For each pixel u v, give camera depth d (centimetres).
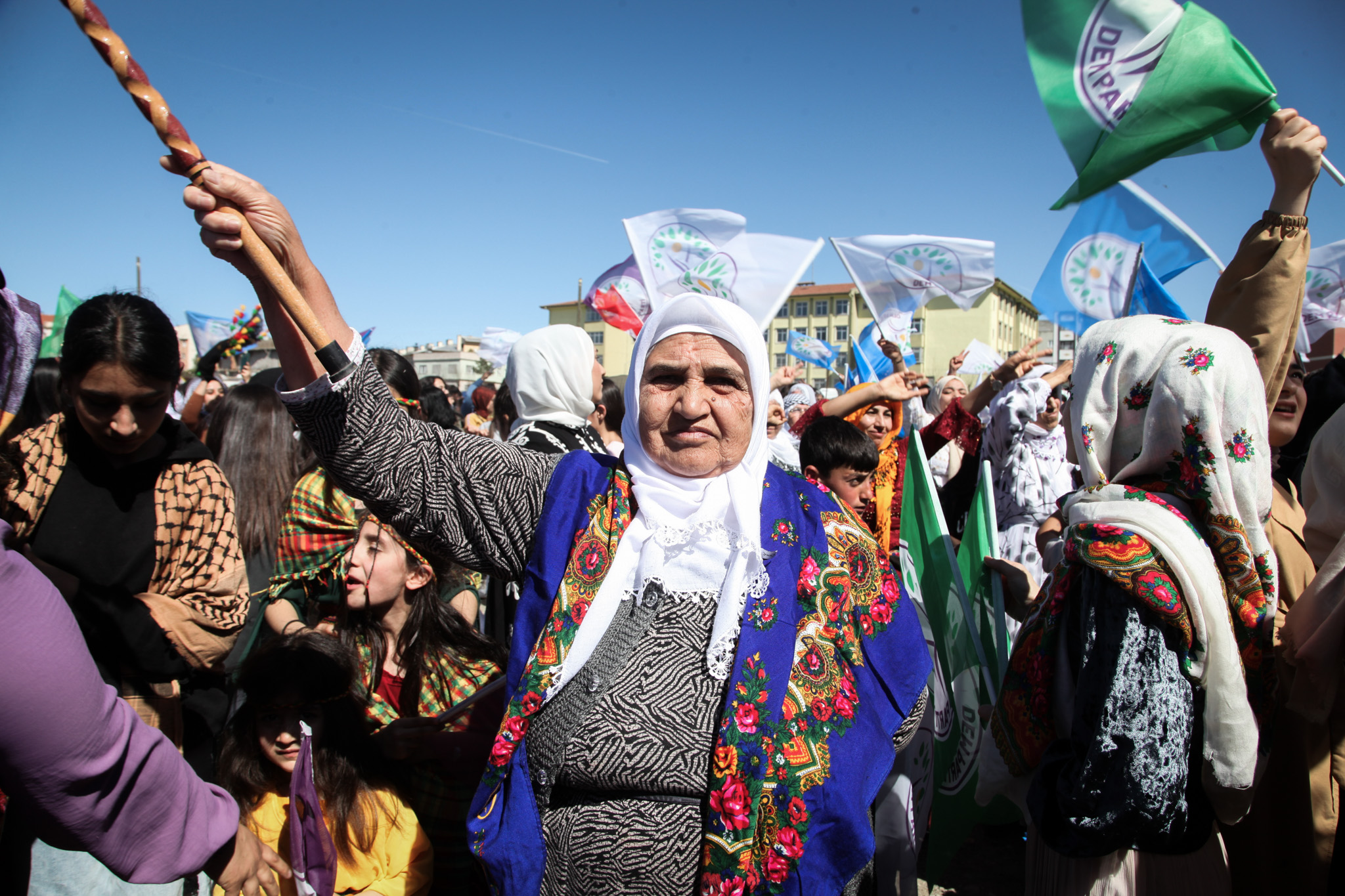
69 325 185
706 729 140
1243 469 170
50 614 103
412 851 199
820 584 151
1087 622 168
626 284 581
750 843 132
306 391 137
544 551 150
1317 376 330
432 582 226
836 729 143
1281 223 206
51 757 101
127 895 181
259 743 197
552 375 327
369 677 225
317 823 172
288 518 257
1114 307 434
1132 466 180
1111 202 441
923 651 161
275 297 138
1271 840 207
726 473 156
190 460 212
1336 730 202
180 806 118
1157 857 170
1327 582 192
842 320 5581
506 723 141
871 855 141
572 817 142
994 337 4588
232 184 129
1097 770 157
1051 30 216
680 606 147
